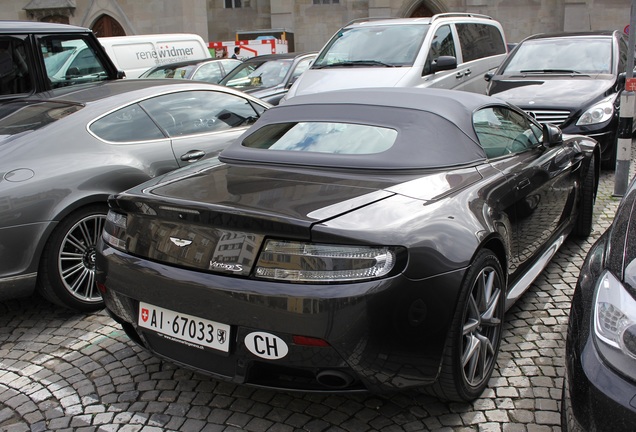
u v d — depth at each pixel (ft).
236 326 8.36
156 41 48.29
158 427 9.47
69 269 13.51
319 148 11.01
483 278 9.51
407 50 27.58
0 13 90.94
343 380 8.20
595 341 6.65
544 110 24.75
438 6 90.89
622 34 32.68
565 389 7.08
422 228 8.59
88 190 13.58
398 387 8.36
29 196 12.70
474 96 12.67
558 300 13.69
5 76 22.16
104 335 12.82
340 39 29.78
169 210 8.94
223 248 8.50
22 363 11.71
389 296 7.98
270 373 8.68
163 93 16.84
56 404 10.23
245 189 9.46
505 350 11.51
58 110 15.33
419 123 11.04
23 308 14.44
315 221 8.09
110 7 87.56
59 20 90.07
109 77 25.80
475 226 9.29
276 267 8.11
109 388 10.66
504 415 9.45
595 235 17.90
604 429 6.16
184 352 9.07
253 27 95.40
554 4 87.45
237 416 9.68
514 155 12.47
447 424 9.27
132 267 9.28
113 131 15.17
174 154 15.94
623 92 21.12
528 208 12.02
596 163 18.08
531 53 29.55
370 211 8.61
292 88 27.04
